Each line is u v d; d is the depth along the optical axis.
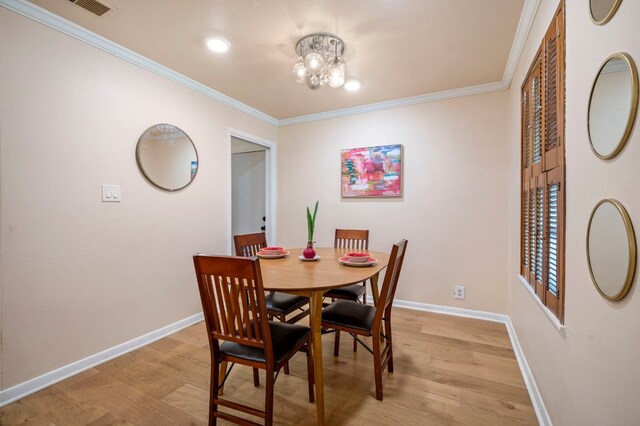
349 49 2.20
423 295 3.13
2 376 1.63
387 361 1.92
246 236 2.46
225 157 3.14
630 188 0.76
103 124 2.09
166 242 2.54
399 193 3.22
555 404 1.34
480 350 2.26
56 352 1.85
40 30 1.77
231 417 1.36
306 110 3.57
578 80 1.11
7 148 1.65
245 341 1.33
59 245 1.87
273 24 1.91
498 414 1.57
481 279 2.89
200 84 2.81
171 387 1.80
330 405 1.65
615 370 0.83
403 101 3.18
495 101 2.81
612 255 0.85
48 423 1.51
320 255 2.32
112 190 2.15
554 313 1.36
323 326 1.79
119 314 2.20
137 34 2.02
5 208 1.64
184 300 2.70
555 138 1.38
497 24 1.90
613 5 0.84
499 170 2.81
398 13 1.79
